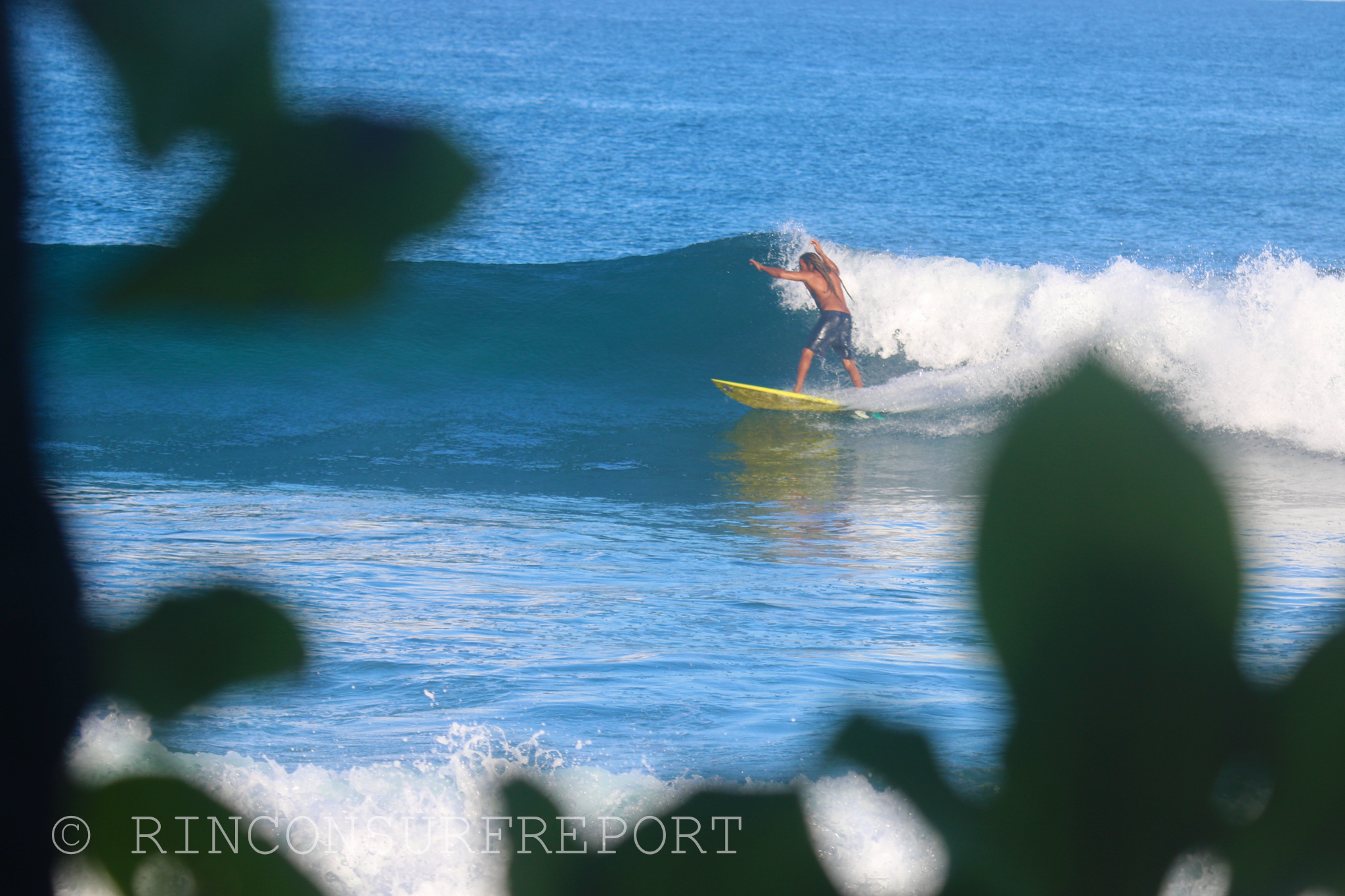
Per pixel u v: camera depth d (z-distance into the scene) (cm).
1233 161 19588
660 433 5781
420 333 6669
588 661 2331
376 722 1909
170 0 112
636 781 1570
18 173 125
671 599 2939
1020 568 121
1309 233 13988
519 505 4406
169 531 3569
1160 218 14788
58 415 135
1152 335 5947
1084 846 128
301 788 1587
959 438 5469
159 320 113
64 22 115
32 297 124
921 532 3975
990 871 129
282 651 138
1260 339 5788
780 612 2816
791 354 6888
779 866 132
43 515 135
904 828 134
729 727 1894
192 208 112
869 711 137
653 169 16850
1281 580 2681
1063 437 121
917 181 16912
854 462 5175
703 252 7569
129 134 113
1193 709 123
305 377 6075
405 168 110
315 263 110
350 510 4122
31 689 134
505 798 134
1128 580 120
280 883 146
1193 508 120
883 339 6762
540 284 7312
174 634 136
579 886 130
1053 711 124
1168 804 125
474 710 1994
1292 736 123
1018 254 12706
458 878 1371
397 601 2806
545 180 15425
